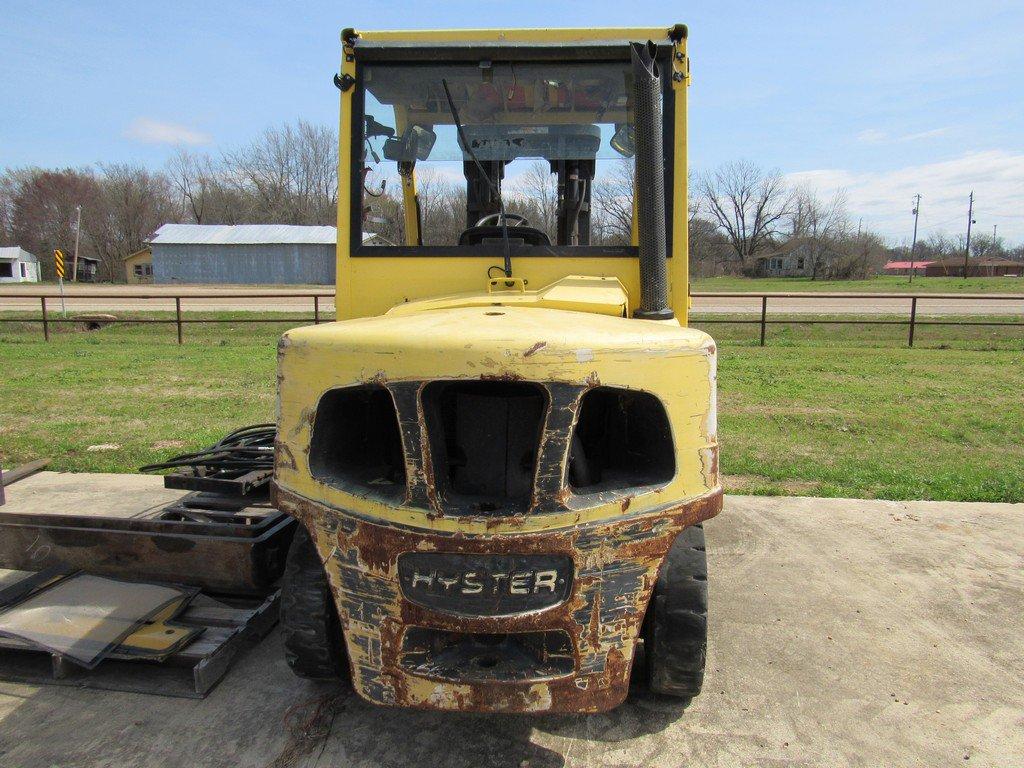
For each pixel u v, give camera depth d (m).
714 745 2.71
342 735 2.74
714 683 3.13
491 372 2.08
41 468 6.21
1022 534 4.87
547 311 2.67
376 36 3.35
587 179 3.48
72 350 13.77
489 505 2.23
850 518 5.16
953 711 2.96
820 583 4.15
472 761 2.61
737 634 3.57
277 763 2.60
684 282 3.24
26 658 3.24
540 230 3.40
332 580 2.34
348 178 3.34
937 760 2.66
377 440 2.60
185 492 5.56
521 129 3.46
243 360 12.52
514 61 3.32
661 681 2.72
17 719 2.82
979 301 25.52
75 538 3.57
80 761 2.59
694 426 2.31
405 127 3.50
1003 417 8.14
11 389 9.77
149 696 2.98
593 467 2.47
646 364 2.21
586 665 2.25
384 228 3.56
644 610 2.29
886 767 2.62
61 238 67.38
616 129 3.42
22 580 3.62
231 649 3.15
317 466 2.35
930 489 5.73
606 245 3.29
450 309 2.84
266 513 3.91
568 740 2.73
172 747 2.67
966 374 11.05
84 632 3.14
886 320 17.02
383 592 2.25
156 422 7.91
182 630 3.21
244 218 69.94
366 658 2.33
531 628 2.19
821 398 9.21
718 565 4.39
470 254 3.27
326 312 19.56
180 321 14.86
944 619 3.74
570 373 2.10
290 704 2.94
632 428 2.44
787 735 2.79
